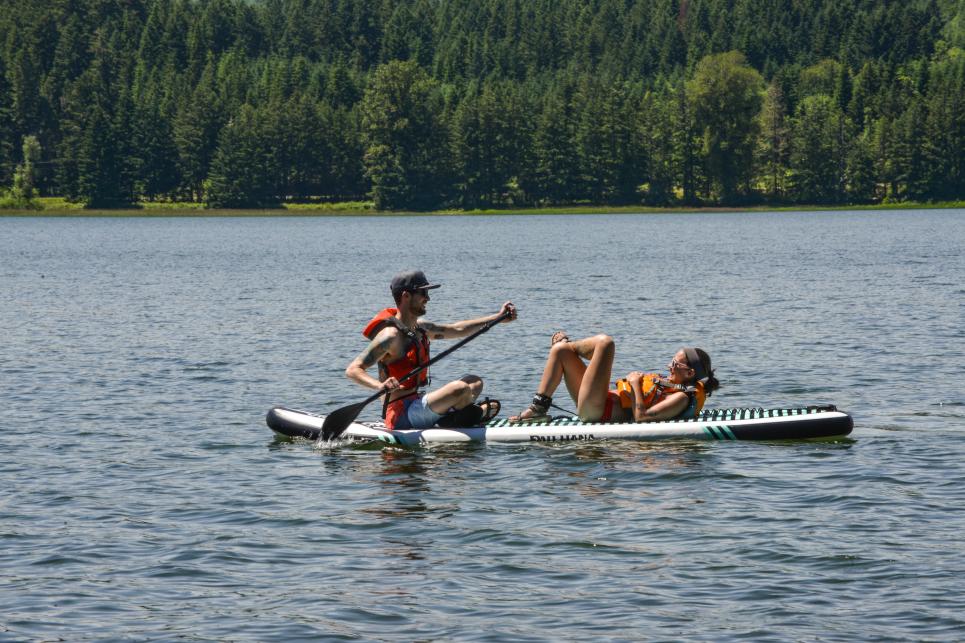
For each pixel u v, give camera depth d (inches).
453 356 986.1
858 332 1128.2
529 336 1135.0
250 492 517.0
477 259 2844.5
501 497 502.6
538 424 620.1
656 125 7696.9
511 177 7815.0
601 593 378.3
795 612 357.1
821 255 2709.2
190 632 350.0
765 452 581.3
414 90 7628.0
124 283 2038.6
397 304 611.8
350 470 559.8
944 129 7568.9
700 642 335.6
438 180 7721.5
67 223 6579.7
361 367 602.5
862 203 7682.1
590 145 7682.1
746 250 3043.8
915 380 821.9
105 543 438.6
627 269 2299.5
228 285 1974.7
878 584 380.2
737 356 967.6
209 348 1071.6
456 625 352.5
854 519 456.4
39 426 683.4
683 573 396.2
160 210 7824.8
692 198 7716.5
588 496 501.4
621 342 1081.4
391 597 377.7
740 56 7470.5
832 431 601.0
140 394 807.1
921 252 2778.1
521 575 397.7
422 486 524.7
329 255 3137.3
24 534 450.9
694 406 624.4
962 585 376.8
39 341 1138.7
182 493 515.5
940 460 557.6
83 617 362.9
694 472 540.1
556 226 5615.2
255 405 761.0
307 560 417.4
